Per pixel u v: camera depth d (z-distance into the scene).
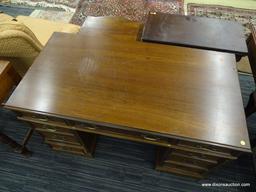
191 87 0.97
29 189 1.36
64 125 1.03
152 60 1.08
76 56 1.09
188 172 1.31
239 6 2.46
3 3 2.55
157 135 0.85
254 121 1.60
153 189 1.35
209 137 0.83
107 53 1.11
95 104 0.92
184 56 1.10
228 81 1.00
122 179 1.39
